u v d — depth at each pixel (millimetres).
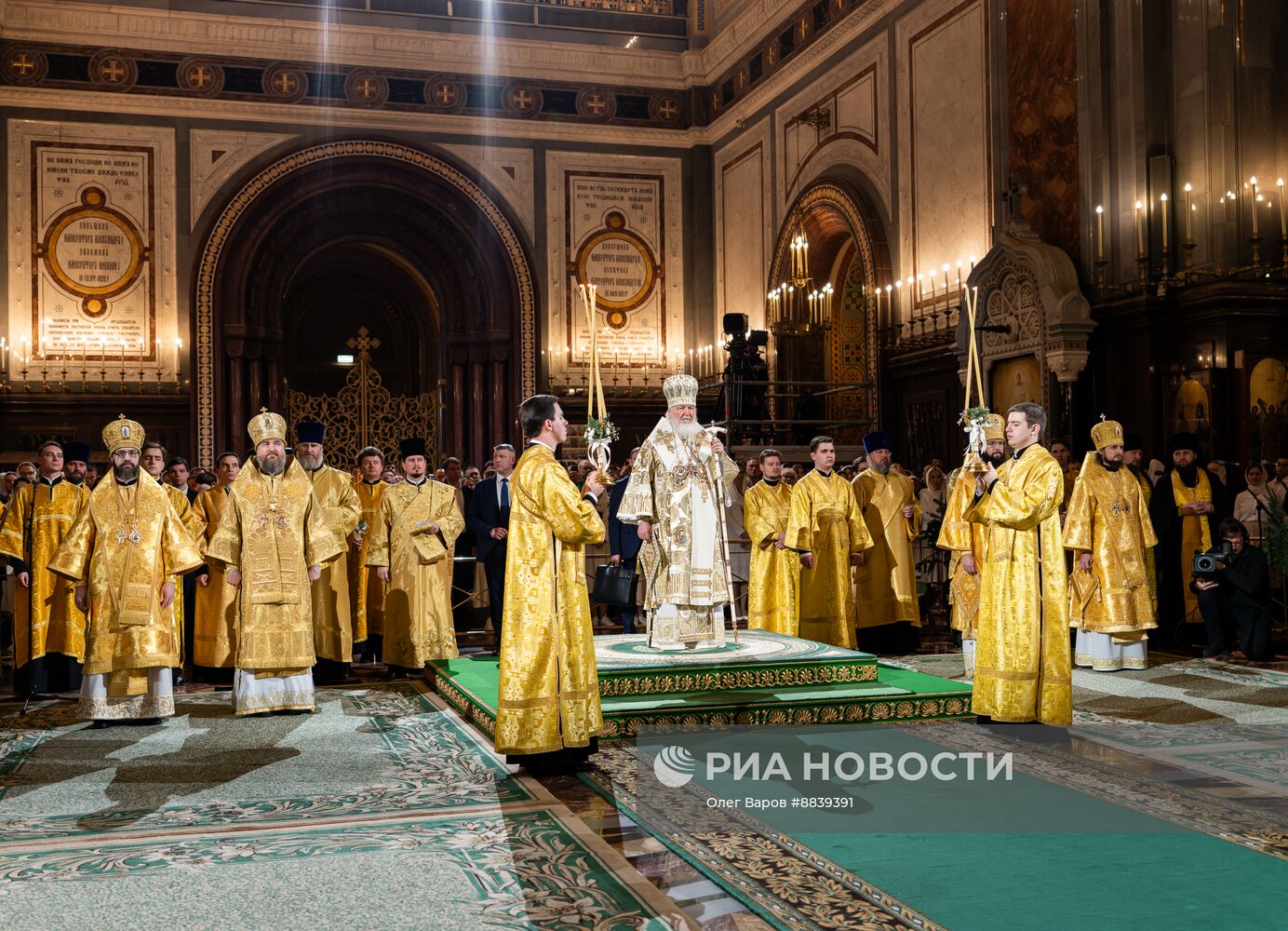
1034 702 7461
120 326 24688
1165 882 4758
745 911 4551
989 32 17734
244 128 25359
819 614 10859
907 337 20031
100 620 8375
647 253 27734
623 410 27281
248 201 25234
